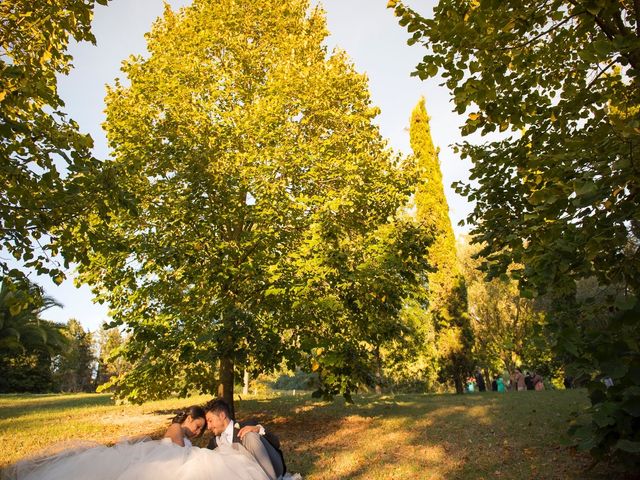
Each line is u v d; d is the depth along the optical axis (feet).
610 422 14.11
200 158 37.11
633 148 13.10
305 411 47.26
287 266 35.04
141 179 37.29
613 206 14.42
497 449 26.73
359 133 41.98
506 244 19.80
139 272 37.45
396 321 43.83
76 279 38.09
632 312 12.88
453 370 72.74
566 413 37.50
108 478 9.55
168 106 40.45
